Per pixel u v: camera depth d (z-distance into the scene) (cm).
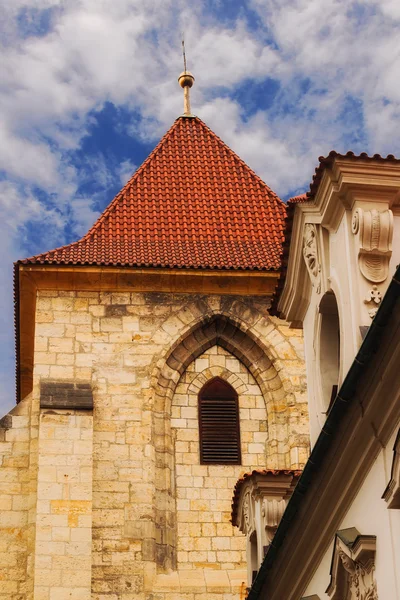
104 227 5081
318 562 2839
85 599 4278
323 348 3036
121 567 4428
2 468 4541
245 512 3612
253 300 4884
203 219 5184
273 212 5266
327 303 2984
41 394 4603
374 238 2709
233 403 4772
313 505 2730
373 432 2438
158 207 5228
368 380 2392
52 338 4756
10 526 4456
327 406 2988
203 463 4662
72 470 4469
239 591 4434
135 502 4534
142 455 4606
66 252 4888
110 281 4850
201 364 4816
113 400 4688
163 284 4869
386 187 2753
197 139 5619
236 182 5403
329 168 2792
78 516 4397
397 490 2322
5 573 4388
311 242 3002
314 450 2597
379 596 2436
